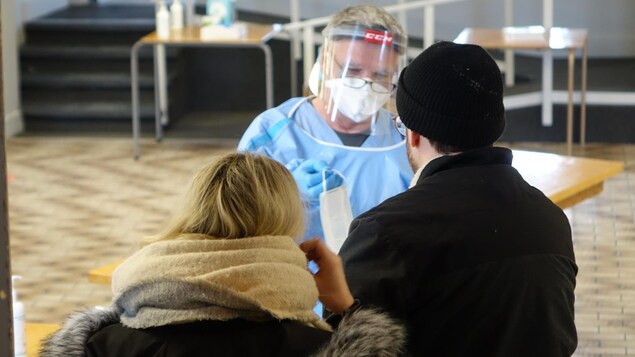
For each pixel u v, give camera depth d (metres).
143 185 7.90
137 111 8.58
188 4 9.75
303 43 10.16
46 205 7.41
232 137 9.34
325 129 3.12
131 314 1.80
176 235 1.88
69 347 1.79
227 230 1.86
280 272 1.81
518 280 2.05
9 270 0.98
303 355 1.79
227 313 1.76
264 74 10.22
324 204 2.88
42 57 9.71
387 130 3.13
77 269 6.23
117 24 9.85
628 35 10.60
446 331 2.04
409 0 10.76
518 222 2.09
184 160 8.60
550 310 2.09
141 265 1.79
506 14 10.12
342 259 2.05
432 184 2.10
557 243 2.14
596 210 7.25
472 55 2.12
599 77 9.64
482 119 2.10
